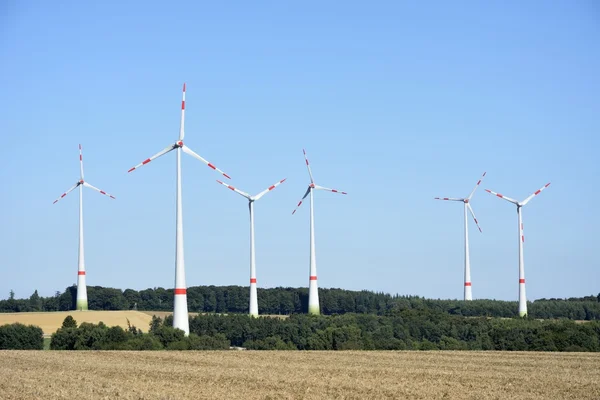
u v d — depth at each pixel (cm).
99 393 5581
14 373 6838
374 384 6172
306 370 7194
